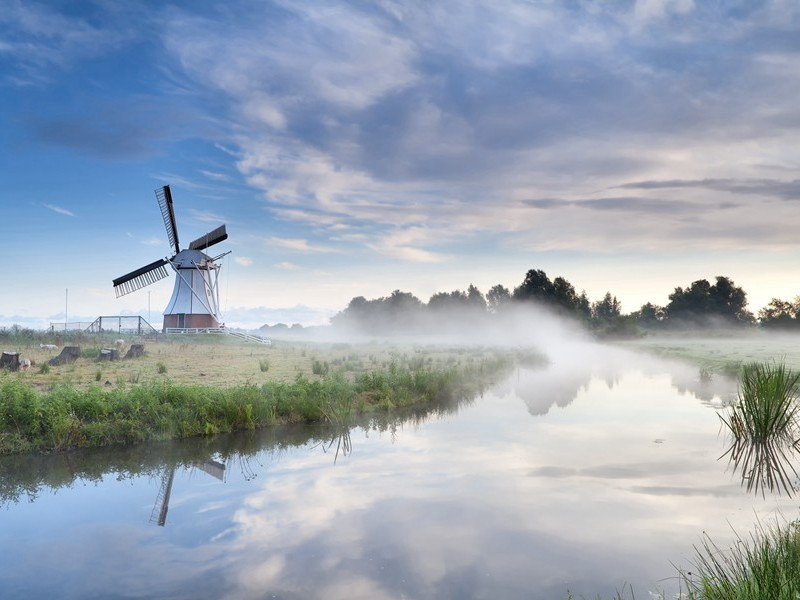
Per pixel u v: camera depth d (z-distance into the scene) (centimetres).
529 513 1041
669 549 869
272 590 770
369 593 754
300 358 3956
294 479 1300
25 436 1509
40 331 4584
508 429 1831
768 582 593
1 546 938
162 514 1081
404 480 1272
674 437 1656
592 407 2256
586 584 760
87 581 808
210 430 1712
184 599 753
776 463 1338
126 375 2578
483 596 732
